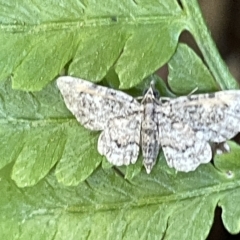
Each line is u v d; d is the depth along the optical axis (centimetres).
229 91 8
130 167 8
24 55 8
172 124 8
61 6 8
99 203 8
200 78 8
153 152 8
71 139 8
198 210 9
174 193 9
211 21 12
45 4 8
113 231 8
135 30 8
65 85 8
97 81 8
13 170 8
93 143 8
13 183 8
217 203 9
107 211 8
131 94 9
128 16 8
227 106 8
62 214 8
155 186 9
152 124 8
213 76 9
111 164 8
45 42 8
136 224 8
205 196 9
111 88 8
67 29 8
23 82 8
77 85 8
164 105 8
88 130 8
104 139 8
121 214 8
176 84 9
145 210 9
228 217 9
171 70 8
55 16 8
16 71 8
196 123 8
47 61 8
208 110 8
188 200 9
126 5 8
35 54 8
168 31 8
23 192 8
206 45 9
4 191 8
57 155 8
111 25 8
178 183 9
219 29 12
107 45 8
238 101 8
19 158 8
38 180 8
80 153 8
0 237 8
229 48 12
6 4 8
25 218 8
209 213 9
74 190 8
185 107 8
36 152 8
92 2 8
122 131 8
